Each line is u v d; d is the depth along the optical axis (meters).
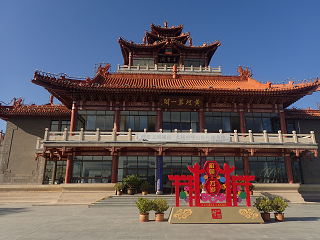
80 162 29.88
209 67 44.25
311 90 30.86
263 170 30.61
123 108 31.91
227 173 15.84
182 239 10.52
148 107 32.09
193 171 15.73
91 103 31.86
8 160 33.47
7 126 34.75
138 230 12.37
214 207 14.95
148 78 40.88
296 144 29.14
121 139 28.66
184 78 41.44
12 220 15.90
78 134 30.70
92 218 16.55
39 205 26.31
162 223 14.40
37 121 35.22
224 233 11.62
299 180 34.75
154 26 52.25
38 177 32.97
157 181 29.23
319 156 35.72
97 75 38.06
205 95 31.73
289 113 36.38
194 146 28.23
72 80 30.67
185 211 14.68
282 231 12.09
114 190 28.55
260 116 32.88
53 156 32.00
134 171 29.89
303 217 17.09
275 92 30.95
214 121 32.28
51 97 40.12
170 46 46.25
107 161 30.05
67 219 16.16
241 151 30.75
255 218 14.60
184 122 31.98
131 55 46.00
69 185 28.20
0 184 32.22
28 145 34.22
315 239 10.54
